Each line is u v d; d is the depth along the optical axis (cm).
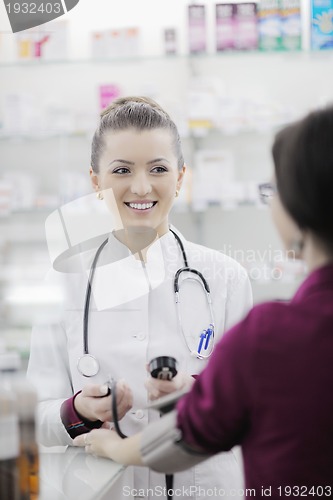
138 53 350
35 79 368
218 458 143
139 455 99
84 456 125
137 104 150
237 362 86
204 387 90
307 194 86
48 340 145
